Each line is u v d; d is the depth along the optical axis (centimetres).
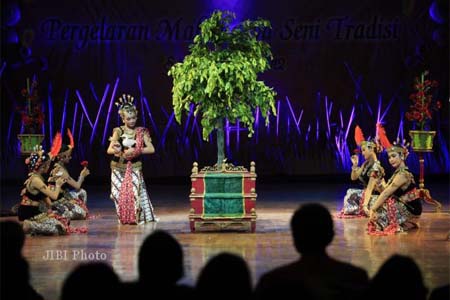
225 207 852
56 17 1416
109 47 1427
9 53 1412
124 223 929
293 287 320
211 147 1441
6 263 409
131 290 379
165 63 1428
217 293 347
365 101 1445
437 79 1435
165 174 1442
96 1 1416
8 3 1402
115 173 940
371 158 980
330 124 1445
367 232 852
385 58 1438
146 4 1418
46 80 1423
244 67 848
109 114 1432
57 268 665
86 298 346
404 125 1445
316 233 421
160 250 377
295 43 1433
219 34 877
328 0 1428
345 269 426
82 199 1000
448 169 1450
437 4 1423
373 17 1433
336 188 1341
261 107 887
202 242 789
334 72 1439
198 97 869
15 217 995
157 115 1438
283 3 1423
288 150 1446
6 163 1423
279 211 1050
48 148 1423
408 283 364
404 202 866
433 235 833
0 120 1417
